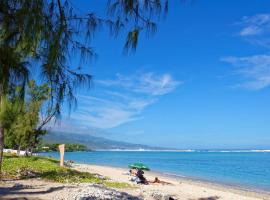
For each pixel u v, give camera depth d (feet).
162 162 302.25
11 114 21.02
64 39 19.92
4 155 113.29
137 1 17.85
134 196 52.21
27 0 17.87
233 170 195.83
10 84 19.53
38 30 17.88
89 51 20.43
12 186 51.19
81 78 21.50
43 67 20.08
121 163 250.57
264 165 258.37
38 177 64.95
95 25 19.52
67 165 119.75
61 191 47.55
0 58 18.99
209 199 71.10
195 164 269.03
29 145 126.72
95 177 78.43
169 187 86.02
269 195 90.33
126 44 18.03
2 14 18.56
